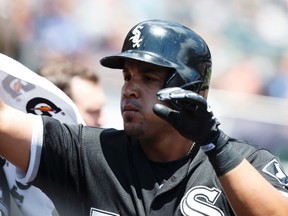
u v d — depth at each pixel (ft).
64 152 26.35
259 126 70.59
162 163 26.50
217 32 77.25
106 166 26.40
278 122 71.05
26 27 67.51
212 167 26.08
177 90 22.93
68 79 39.11
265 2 77.82
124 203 25.66
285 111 72.38
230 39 77.20
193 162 26.30
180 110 23.21
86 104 39.37
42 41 69.10
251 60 76.59
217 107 71.67
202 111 22.93
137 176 26.17
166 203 25.49
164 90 23.00
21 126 25.54
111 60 27.30
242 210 24.03
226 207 25.38
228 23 77.41
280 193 24.75
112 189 26.03
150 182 25.94
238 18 77.46
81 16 72.54
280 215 24.04
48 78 39.47
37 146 25.62
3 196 29.04
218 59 76.33
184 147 26.58
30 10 68.03
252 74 75.92
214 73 75.82
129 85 25.84
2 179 29.09
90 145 26.89
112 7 74.38
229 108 71.72
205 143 23.65
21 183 28.81
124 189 25.94
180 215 25.29
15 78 29.01
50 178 26.18
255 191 23.82
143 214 25.31
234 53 76.64
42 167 25.88
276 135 70.33
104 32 73.72
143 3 75.92
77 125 27.63
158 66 25.75
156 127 25.82
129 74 26.14
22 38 66.90
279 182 25.94
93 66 71.87
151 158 26.68
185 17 77.36
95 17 73.46
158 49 26.07
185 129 23.22
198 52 26.66
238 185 23.80
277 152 69.72
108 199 25.95
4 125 25.22
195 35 27.14
